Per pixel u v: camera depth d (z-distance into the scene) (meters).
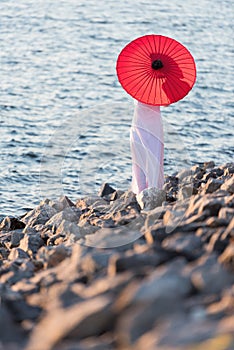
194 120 34.44
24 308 7.70
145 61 13.98
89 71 47.00
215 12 69.56
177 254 7.89
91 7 71.38
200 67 47.25
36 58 51.56
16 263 10.48
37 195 24.38
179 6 71.94
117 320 6.48
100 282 7.32
